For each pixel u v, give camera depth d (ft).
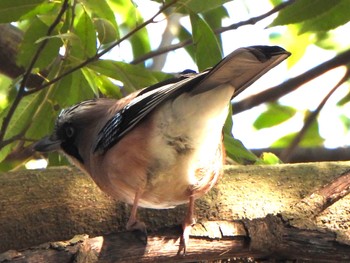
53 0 31.17
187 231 24.75
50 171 29.25
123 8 35.40
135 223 25.13
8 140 31.32
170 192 26.58
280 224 25.13
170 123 25.34
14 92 36.83
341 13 33.86
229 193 28.76
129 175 26.20
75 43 30.63
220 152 26.71
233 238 24.88
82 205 28.73
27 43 31.68
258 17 33.63
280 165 29.53
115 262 24.03
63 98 32.45
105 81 32.32
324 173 29.04
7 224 28.19
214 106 24.68
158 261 24.49
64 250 23.67
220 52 31.17
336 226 27.12
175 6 31.14
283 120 45.09
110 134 26.86
